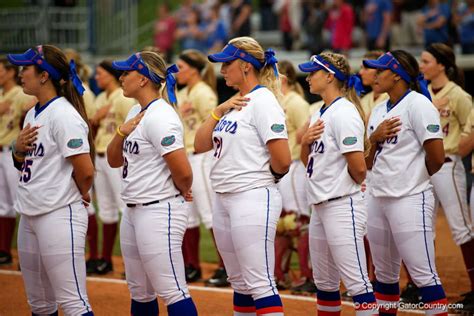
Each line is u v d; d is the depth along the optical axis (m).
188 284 28.09
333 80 19.00
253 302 18.73
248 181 17.47
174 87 18.48
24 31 62.91
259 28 63.03
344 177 18.48
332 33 52.25
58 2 61.22
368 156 19.98
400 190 19.16
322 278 19.42
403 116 19.30
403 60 19.45
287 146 17.45
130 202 17.91
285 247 26.77
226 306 24.44
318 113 19.41
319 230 19.16
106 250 30.47
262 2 62.28
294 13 58.00
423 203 19.12
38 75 17.69
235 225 17.50
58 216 17.42
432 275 19.02
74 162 17.39
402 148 19.30
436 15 48.88
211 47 58.66
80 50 62.28
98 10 62.03
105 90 31.31
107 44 62.56
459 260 31.52
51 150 17.47
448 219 24.42
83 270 17.83
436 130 18.94
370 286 18.52
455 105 24.36
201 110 28.59
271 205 17.52
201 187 28.31
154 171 17.72
